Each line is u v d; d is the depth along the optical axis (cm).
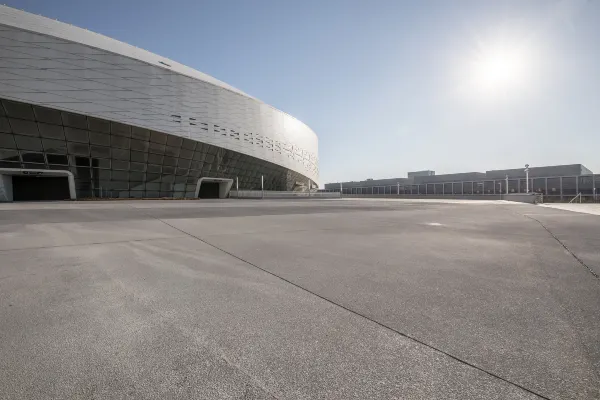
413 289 349
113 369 202
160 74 3409
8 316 278
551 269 432
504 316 275
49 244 627
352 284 367
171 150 3628
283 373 198
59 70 2800
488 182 4959
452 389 181
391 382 188
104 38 3806
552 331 247
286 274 412
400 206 2294
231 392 181
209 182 4659
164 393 180
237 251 561
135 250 571
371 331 251
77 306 302
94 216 1241
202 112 3812
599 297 321
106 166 3231
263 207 2053
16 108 2655
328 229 875
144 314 284
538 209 1877
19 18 3069
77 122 2948
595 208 2002
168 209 1706
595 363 203
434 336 242
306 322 268
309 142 6575
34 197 3253
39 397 176
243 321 270
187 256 521
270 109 4994
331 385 186
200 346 230
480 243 642
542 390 179
